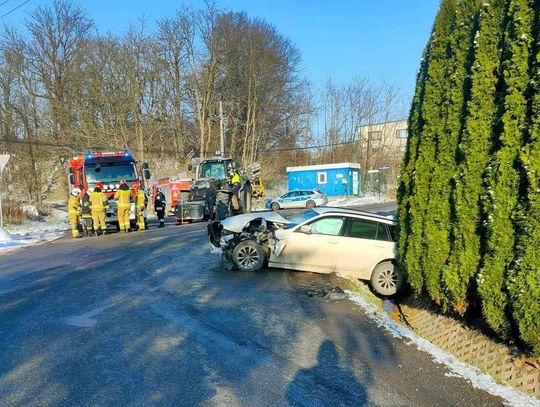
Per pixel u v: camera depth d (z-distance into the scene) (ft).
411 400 13.46
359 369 15.52
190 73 162.81
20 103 143.43
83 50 152.05
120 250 41.55
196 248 41.27
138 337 18.29
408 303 28.02
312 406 12.94
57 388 13.88
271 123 184.03
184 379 14.51
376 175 149.89
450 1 23.34
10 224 82.38
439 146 22.27
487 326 19.48
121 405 12.84
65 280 29.04
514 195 16.46
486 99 18.63
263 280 28.84
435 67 23.65
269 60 174.19
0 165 61.16
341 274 30.66
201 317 21.02
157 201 69.00
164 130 168.25
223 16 165.89
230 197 59.16
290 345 17.60
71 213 57.31
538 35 16.06
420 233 23.40
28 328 19.52
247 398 13.33
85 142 147.33
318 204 106.83
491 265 17.11
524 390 14.78
